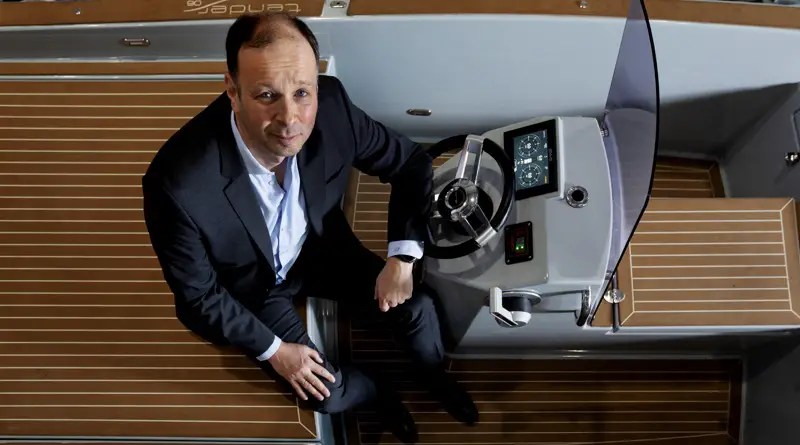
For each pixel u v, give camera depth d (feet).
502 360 9.15
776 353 8.50
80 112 8.04
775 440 8.50
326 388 6.88
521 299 6.45
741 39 7.89
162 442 7.08
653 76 5.60
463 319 7.70
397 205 6.52
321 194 6.24
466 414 8.61
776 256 8.01
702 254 8.03
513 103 8.82
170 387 7.20
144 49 8.16
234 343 6.59
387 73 8.37
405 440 8.73
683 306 7.89
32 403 7.18
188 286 6.07
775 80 8.46
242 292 6.73
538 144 6.57
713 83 8.59
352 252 7.22
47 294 7.49
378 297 6.61
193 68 8.14
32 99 8.09
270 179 5.98
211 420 7.11
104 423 7.12
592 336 8.25
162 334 7.36
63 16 7.91
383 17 7.64
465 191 6.21
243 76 5.10
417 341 7.58
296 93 5.15
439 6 7.66
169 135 7.93
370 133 6.42
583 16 7.60
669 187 9.90
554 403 9.05
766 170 9.05
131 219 7.70
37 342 7.34
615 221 6.27
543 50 7.95
